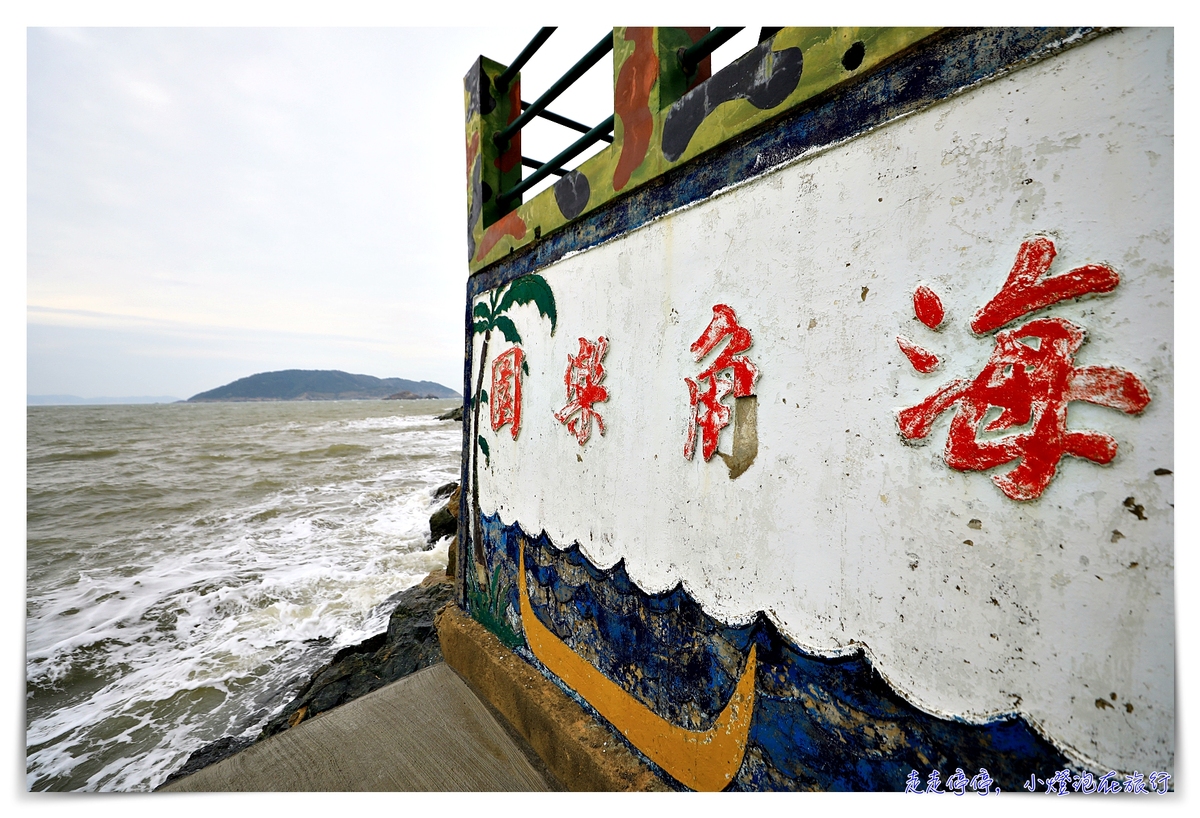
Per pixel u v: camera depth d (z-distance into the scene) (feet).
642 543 5.67
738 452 4.63
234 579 22.90
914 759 3.42
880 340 3.59
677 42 5.56
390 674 13.87
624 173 5.85
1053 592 2.86
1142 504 2.59
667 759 5.30
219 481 48.93
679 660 5.20
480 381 9.42
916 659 3.41
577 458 6.73
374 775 6.63
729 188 4.70
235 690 15.30
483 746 7.07
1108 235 2.71
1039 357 2.92
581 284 6.67
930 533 3.34
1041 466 2.90
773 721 4.30
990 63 3.10
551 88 7.55
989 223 3.10
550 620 7.25
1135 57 2.63
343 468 57.72
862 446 3.69
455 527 27.71
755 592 4.45
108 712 14.39
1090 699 2.74
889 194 3.55
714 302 4.84
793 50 4.08
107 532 31.53
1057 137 2.86
